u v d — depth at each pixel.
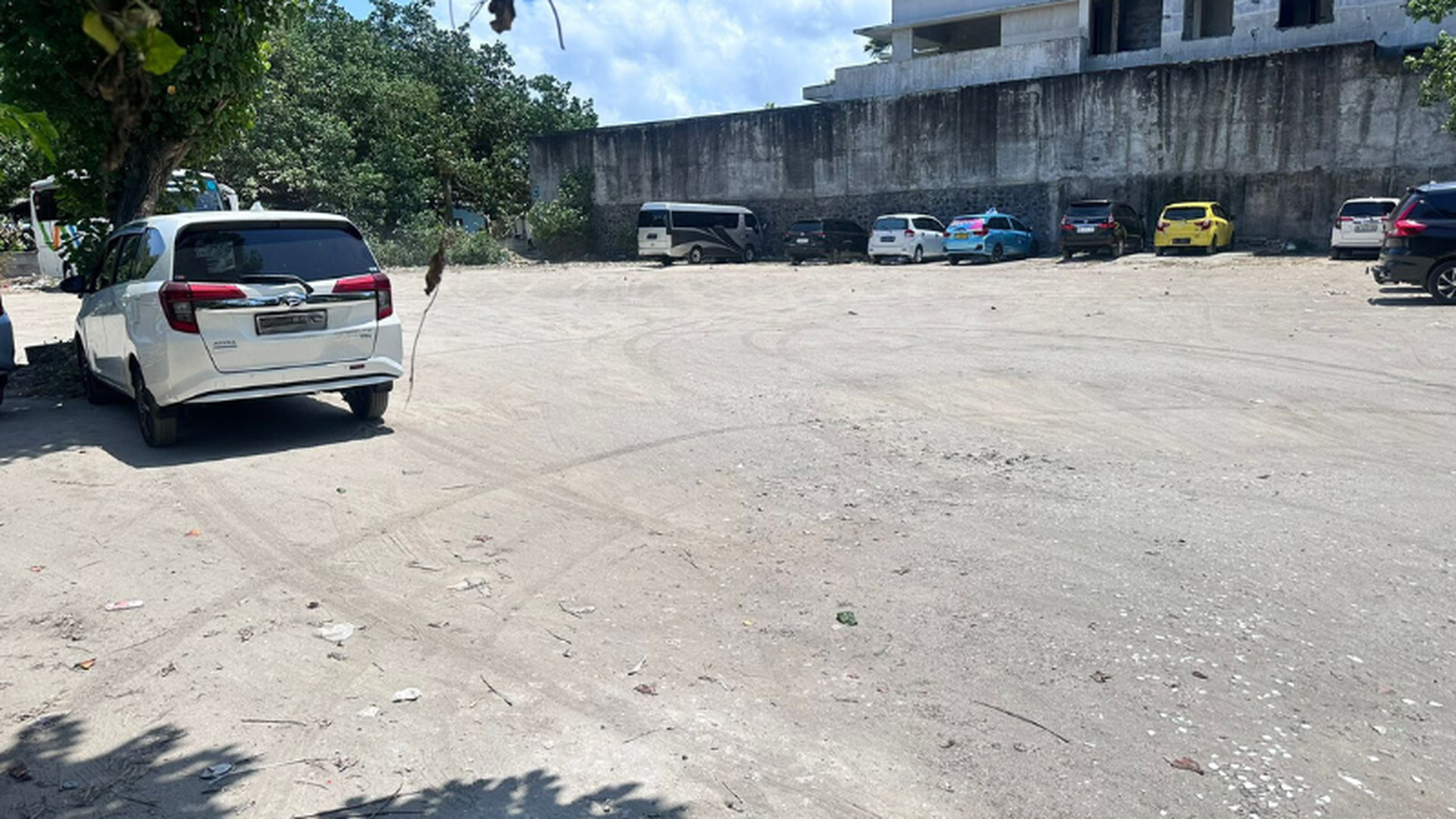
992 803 3.18
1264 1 31.81
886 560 5.27
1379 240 23.19
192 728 3.68
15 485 6.81
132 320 7.73
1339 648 4.15
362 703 3.86
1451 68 22.20
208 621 4.61
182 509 6.23
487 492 6.58
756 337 14.05
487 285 24.86
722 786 3.29
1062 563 5.15
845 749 3.51
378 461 7.36
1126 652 4.16
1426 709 3.68
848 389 9.98
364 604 4.80
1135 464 7.02
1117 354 11.61
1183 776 3.30
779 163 36.75
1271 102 27.81
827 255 32.31
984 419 8.53
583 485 6.73
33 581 5.08
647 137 39.28
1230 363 10.77
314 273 7.75
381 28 44.09
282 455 7.54
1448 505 5.92
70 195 10.33
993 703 3.79
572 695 3.91
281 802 3.21
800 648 4.29
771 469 7.06
